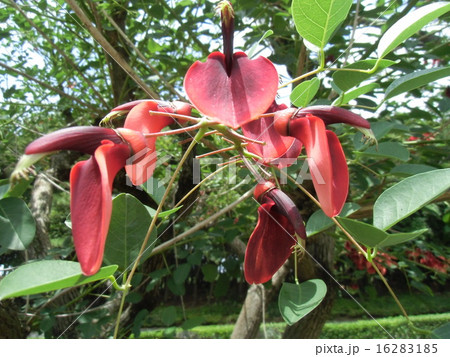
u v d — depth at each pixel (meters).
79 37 0.42
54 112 0.53
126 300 0.36
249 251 0.19
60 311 0.34
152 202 0.37
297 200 0.35
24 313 0.32
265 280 0.19
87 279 0.14
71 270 0.14
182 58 0.41
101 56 0.46
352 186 0.40
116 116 0.17
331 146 0.16
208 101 0.14
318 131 0.15
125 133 0.15
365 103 0.33
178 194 0.33
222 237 0.43
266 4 0.41
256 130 0.18
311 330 0.43
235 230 0.40
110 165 0.14
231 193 0.46
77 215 0.13
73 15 0.39
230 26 0.14
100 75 0.53
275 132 0.18
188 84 0.14
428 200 0.17
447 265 0.56
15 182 0.13
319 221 0.23
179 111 0.17
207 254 0.48
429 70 0.20
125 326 0.41
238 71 0.14
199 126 0.15
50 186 0.46
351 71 0.20
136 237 0.19
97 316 0.35
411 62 0.37
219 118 0.14
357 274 0.62
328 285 0.42
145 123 0.16
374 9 0.37
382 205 0.18
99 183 0.13
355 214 0.33
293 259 0.37
